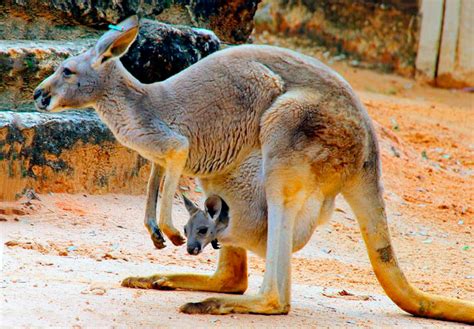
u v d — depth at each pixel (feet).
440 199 65.46
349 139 34.53
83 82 33.99
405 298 36.11
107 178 50.80
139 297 33.76
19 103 50.31
